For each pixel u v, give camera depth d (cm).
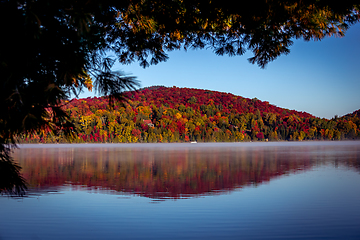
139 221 839
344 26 538
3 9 257
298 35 555
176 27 553
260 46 545
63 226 789
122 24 522
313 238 711
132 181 1734
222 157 4184
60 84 310
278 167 2656
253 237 716
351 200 1127
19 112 282
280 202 1099
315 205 1045
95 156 4381
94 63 338
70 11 289
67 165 2831
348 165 2823
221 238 707
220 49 582
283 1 480
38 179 1797
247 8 485
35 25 266
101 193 1304
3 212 927
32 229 764
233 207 1018
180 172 2258
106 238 703
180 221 845
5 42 264
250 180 1764
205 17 529
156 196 1238
